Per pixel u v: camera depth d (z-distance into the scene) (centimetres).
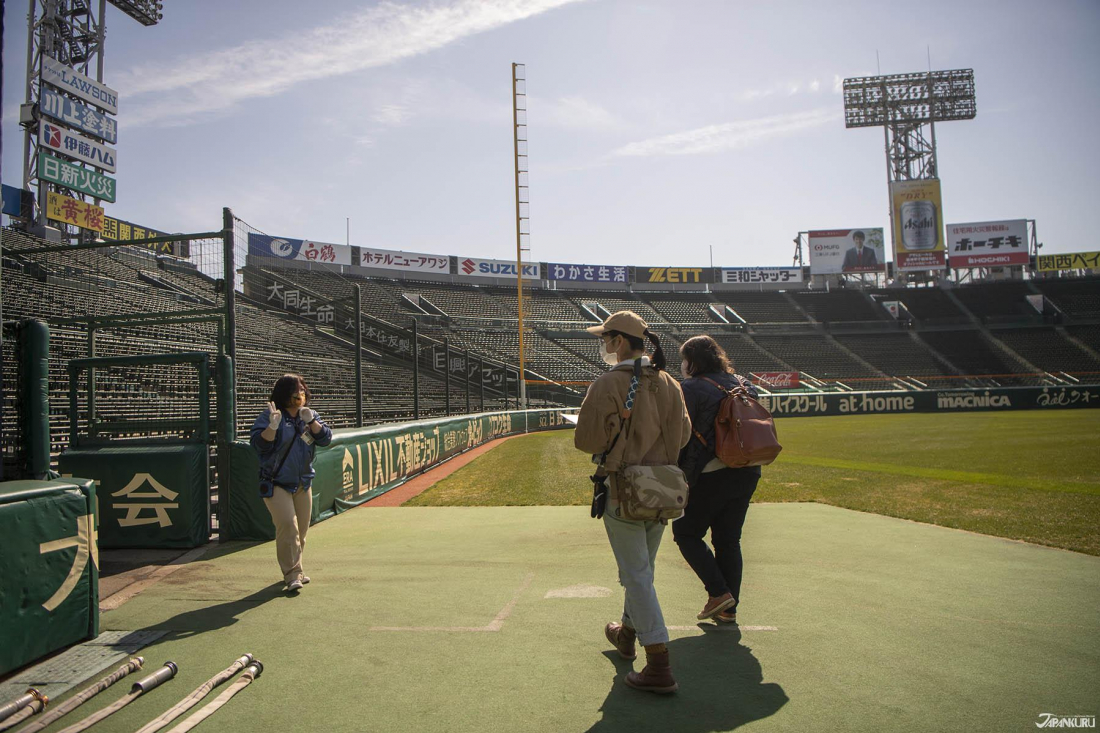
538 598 427
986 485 927
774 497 860
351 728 258
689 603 414
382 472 994
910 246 5653
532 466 1370
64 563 350
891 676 298
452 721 262
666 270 5872
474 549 580
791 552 546
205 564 545
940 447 1611
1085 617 377
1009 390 3741
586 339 4928
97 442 641
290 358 1900
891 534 615
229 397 648
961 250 5800
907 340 5300
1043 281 5806
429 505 866
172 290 1930
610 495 296
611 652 334
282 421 461
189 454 609
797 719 259
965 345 5181
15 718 263
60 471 614
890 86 5722
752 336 5366
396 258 4931
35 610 332
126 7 2278
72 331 1069
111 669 324
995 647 332
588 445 290
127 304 1606
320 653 338
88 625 363
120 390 1029
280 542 454
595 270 5691
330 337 2622
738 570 378
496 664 320
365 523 733
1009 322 5384
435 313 4581
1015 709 265
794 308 5738
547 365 4275
